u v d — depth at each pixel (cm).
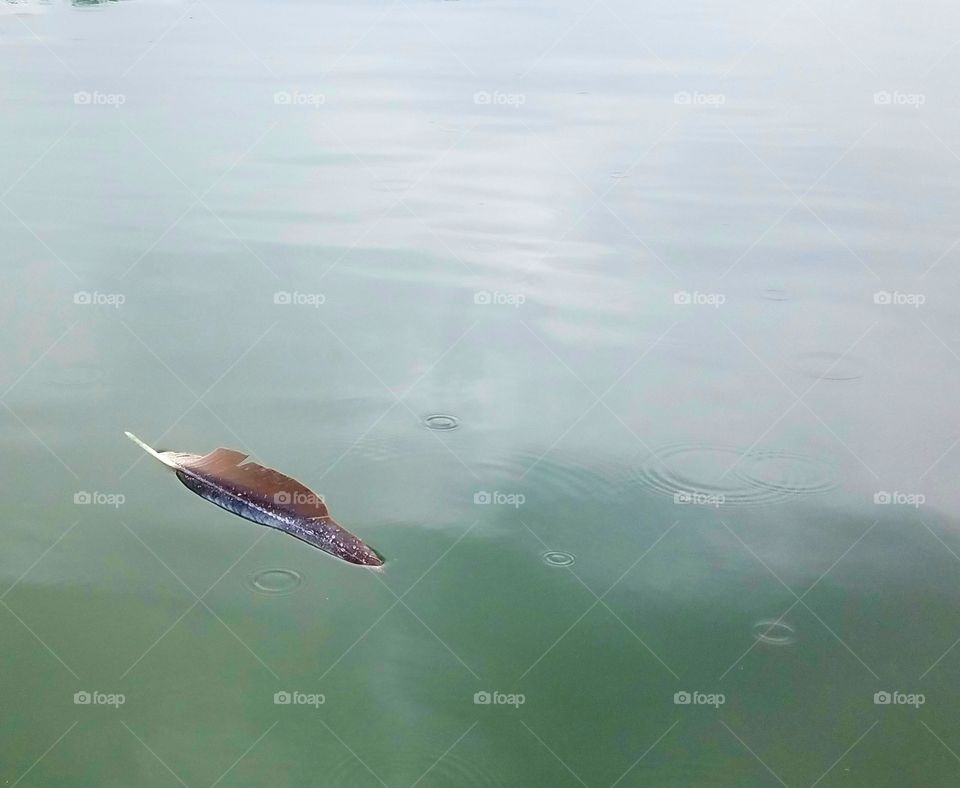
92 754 251
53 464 356
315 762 250
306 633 289
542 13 1205
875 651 288
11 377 410
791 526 336
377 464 360
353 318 471
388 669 278
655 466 365
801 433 387
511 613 298
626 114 810
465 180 659
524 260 543
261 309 477
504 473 358
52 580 305
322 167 676
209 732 259
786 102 844
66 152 685
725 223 599
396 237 568
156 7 1169
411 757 252
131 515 332
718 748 257
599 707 268
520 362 437
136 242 548
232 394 402
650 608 301
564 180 665
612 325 473
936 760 255
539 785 245
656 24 1149
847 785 246
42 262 518
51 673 274
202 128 748
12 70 883
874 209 621
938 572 317
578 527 333
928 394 415
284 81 879
